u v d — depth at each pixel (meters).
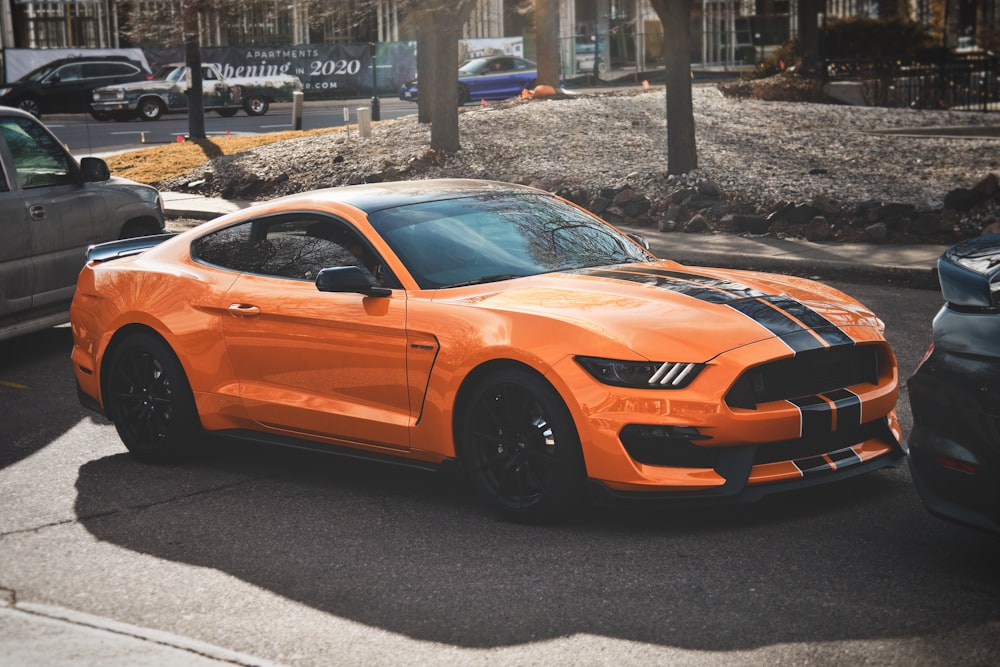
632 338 4.78
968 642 3.78
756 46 48.00
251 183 20.12
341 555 4.86
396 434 5.42
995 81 30.27
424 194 6.16
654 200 16.39
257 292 5.95
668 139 17.31
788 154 19.42
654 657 3.78
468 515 5.30
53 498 5.83
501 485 5.14
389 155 20.64
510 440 5.08
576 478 4.88
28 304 8.81
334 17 20.77
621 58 45.38
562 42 44.56
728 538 4.84
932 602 4.11
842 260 12.31
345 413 5.58
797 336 4.89
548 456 4.95
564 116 22.97
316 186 19.69
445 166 19.70
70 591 4.55
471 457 5.21
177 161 23.08
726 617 4.06
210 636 4.08
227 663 3.78
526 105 24.44
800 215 14.45
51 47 43.94
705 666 3.69
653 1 17.08
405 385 5.35
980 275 4.09
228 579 4.64
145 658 3.83
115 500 5.77
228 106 38.69
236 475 6.15
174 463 6.39
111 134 32.31
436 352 5.21
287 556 4.88
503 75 37.91
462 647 3.92
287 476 6.10
